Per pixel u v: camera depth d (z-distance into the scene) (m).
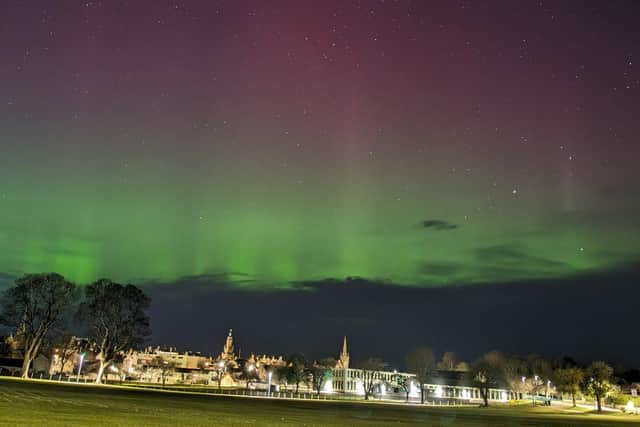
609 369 146.25
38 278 132.12
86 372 194.75
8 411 34.59
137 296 138.62
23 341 140.62
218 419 41.56
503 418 81.94
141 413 41.50
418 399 193.38
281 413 57.69
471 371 184.62
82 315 133.88
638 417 114.25
